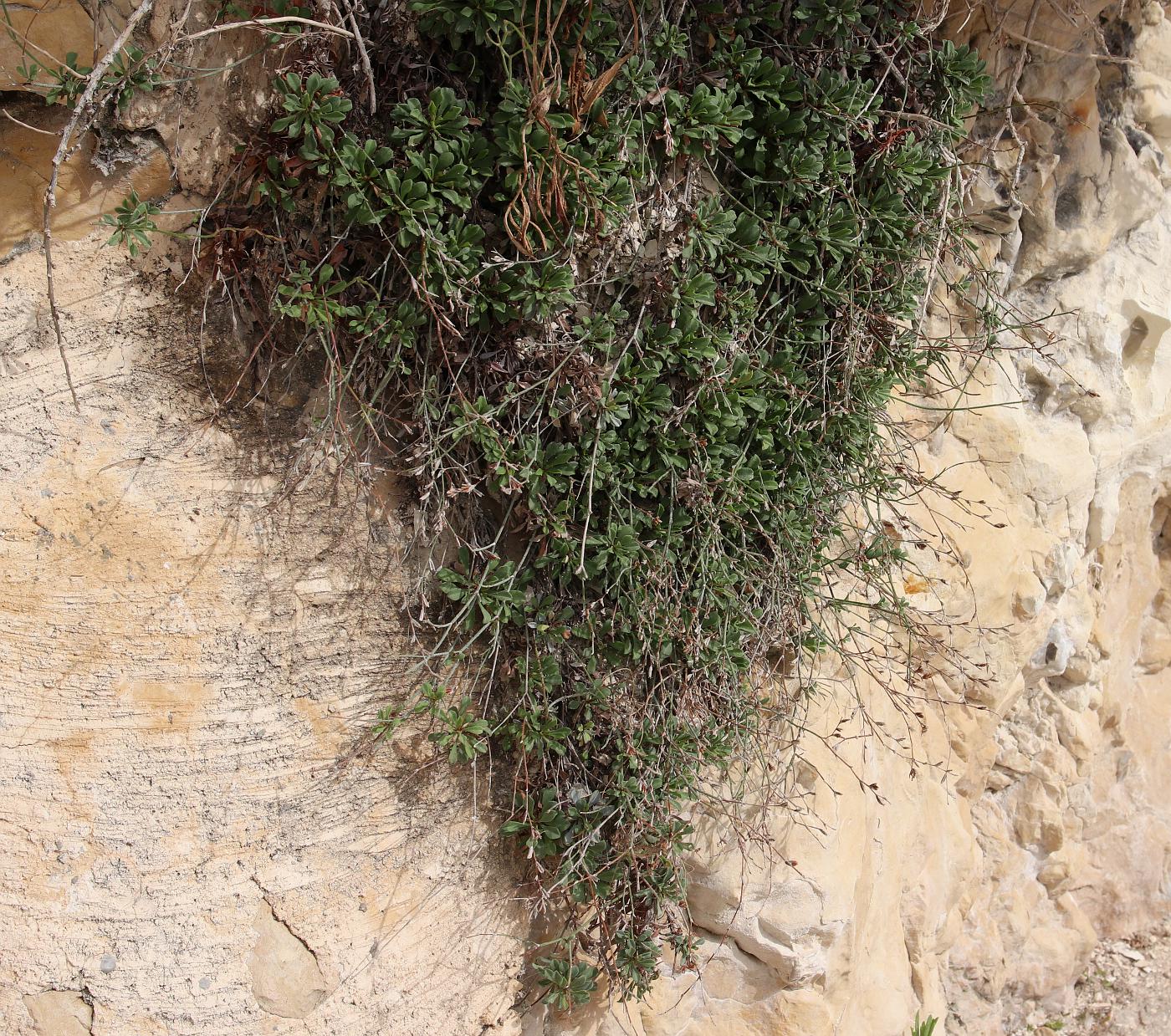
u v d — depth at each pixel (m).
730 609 0.81
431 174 0.65
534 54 0.64
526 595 0.76
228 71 0.65
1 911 0.65
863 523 0.93
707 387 0.75
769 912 0.87
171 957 0.69
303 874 0.73
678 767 0.80
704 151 0.74
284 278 0.67
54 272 0.64
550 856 0.83
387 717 0.74
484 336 0.72
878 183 0.83
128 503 0.67
